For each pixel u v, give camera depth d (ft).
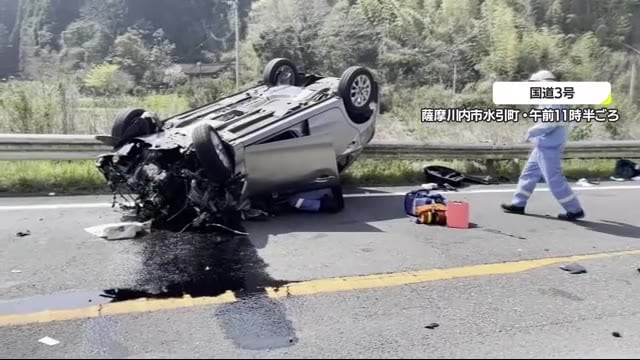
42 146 24.86
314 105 22.26
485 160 32.53
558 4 100.78
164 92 58.90
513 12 96.53
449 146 31.12
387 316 12.75
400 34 95.14
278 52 95.35
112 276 14.70
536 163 22.52
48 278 14.47
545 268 16.24
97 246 17.07
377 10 97.09
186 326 12.00
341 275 15.21
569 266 16.33
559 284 15.05
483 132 41.16
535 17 100.83
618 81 85.25
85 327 11.85
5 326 11.81
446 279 15.12
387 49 91.50
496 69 86.74
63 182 24.88
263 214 20.74
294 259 16.42
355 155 24.89
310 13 99.04
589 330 12.37
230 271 15.30
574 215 22.07
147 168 19.48
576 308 13.51
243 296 13.65
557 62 88.48
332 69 92.48
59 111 31.76
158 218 19.86
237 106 23.93
